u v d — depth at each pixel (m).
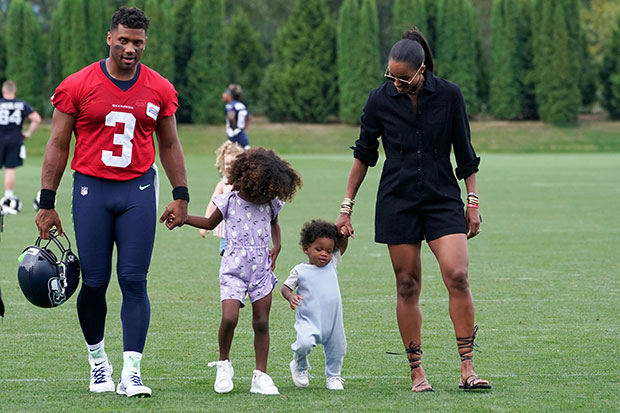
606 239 24.34
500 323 13.66
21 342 12.43
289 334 13.10
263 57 102.06
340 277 18.33
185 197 10.20
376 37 94.69
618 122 97.94
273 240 10.62
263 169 9.92
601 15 119.94
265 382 9.69
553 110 95.38
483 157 77.69
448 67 96.94
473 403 9.07
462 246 10.11
